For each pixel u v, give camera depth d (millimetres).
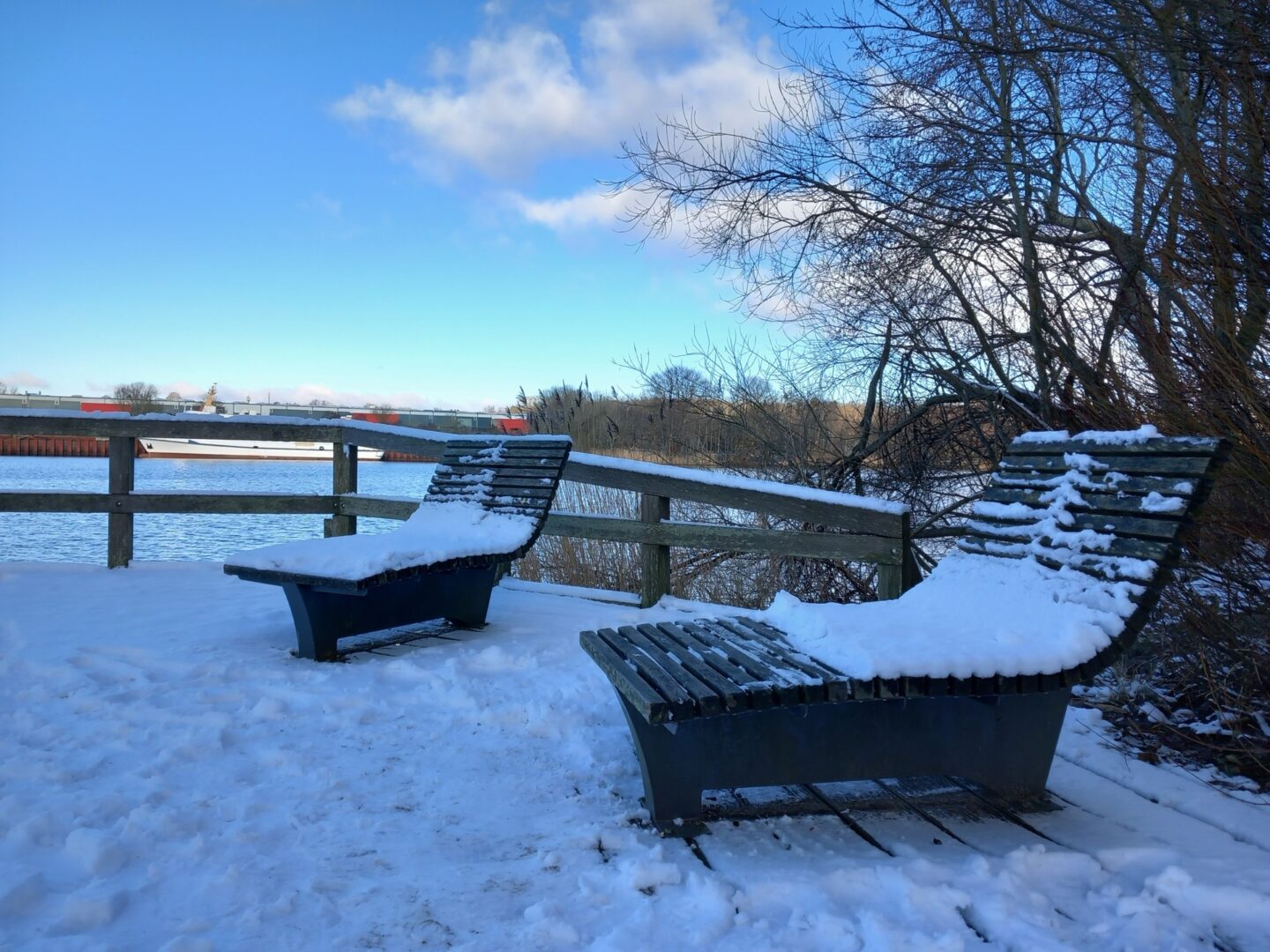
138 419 6258
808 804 2570
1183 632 3416
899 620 2711
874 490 7438
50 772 2613
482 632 4586
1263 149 3498
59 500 6199
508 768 2797
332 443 6566
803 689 2148
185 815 2361
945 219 6219
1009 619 2605
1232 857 2182
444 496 5199
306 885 2025
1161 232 4070
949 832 2361
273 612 4902
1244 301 3281
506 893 2008
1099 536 2607
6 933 1799
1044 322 5523
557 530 5637
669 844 2271
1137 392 3754
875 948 1747
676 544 5195
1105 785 2723
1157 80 4699
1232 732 3033
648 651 2605
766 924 1862
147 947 1753
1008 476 3219
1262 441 3010
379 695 3467
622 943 1778
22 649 4008
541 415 8750
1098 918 1899
